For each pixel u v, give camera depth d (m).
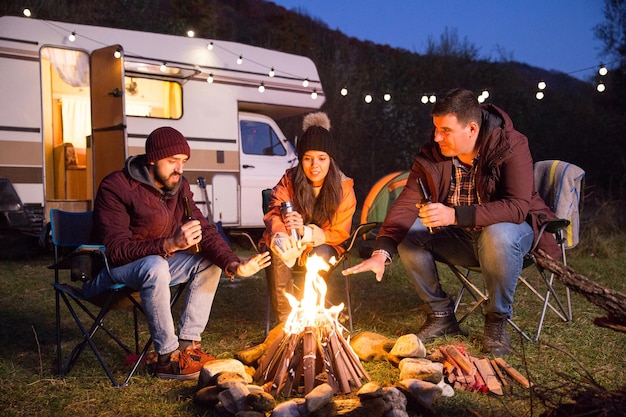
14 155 7.11
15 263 7.44
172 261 3.25
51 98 8.39
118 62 7.06
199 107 8.18
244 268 3.07
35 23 7.26
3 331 4.14
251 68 8.66
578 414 2.05
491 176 3.28
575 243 3.90
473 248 3.50
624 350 3.42
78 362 3.41
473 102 3.18
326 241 3.67
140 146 7.69
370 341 3.29
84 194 8.56
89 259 2.97
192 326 3.20
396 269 6.33
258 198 8.77
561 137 14.88
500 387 2.78
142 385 3.00
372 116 14.95
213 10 18.30
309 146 3.59
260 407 2.46
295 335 2.83
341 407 2.41
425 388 2.57
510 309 3.39
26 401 2.84
